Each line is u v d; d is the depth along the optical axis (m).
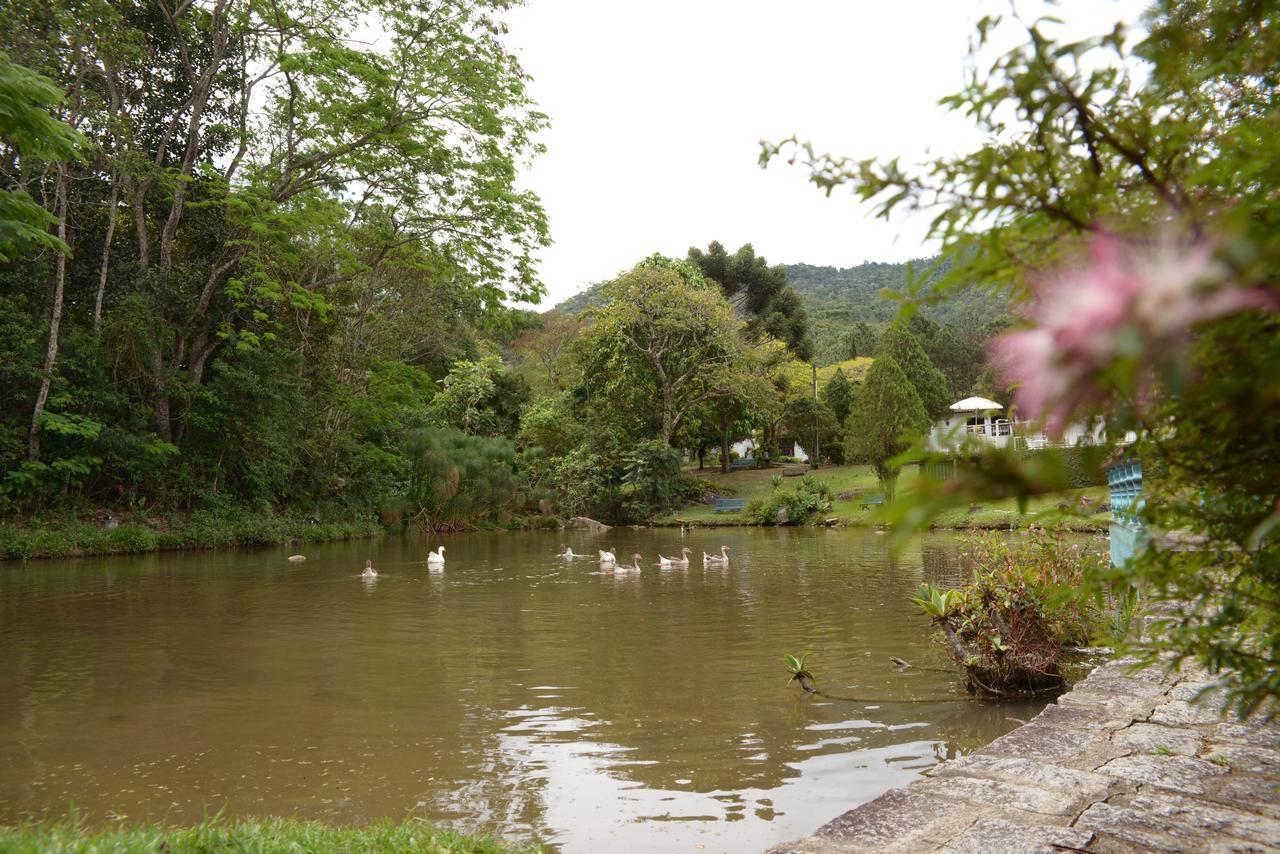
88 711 7.11
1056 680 7.14
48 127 6.25
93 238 26.62
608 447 41.72
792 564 19.72
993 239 1.18
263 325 30.31
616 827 4.44
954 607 7.50
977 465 0.88
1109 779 3.70
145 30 26.28
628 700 7.21
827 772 5.24
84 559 22.42
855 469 50.03
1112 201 1.20
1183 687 5.16
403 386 33.88
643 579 17.36
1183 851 2.95
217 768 5.56
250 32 25.66
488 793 5.00
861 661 8.55
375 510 34.50
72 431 23.22
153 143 27.61
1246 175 1.10
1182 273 0.69
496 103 26.64
